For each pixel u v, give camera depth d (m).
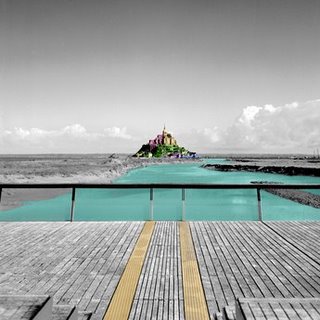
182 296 3.11
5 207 16.81
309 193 25.75
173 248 4.77
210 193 28.17
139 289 3.27
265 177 55.91
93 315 2.73
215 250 4.67
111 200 21.75
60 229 6.09
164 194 27.20
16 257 4.34
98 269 3.87
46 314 1.83
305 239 5.32
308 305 1.88
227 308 2.35
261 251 4.62
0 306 1.77
